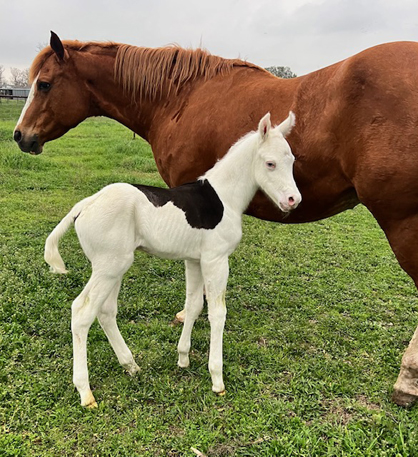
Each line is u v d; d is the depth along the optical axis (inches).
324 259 199.0
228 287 164.1
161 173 137.3
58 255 91.6
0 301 134.6
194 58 124.0
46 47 136.6
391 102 84.5
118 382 102.0
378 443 86.3
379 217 93.3
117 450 81.6
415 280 95.1
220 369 99.1
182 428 89.1
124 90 136.5
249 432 87.7
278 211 108.9
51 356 111.2
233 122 109.0
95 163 406.6
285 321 138.6
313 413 95.0
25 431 85.9
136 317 135.6
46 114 137.6
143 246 92.9
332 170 96.3
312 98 96.6
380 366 114.0
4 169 336.8
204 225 93.8
